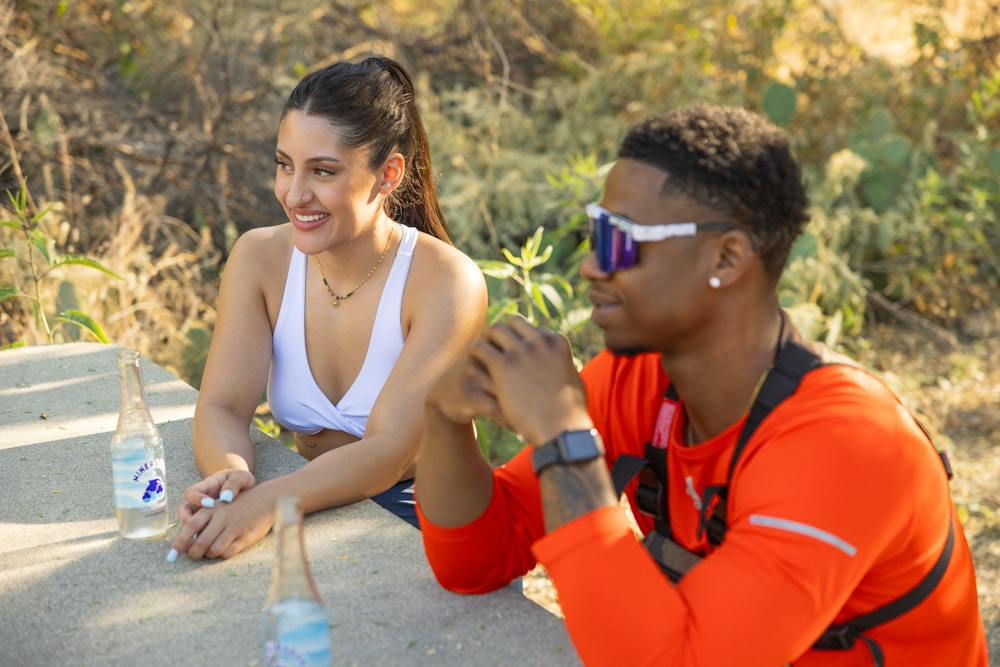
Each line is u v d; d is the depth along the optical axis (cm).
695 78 664
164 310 461
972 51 716
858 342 548
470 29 679
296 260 222
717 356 132
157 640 139
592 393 155
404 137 222
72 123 529
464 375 138
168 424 219
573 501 124
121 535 169
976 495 395
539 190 564
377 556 163
